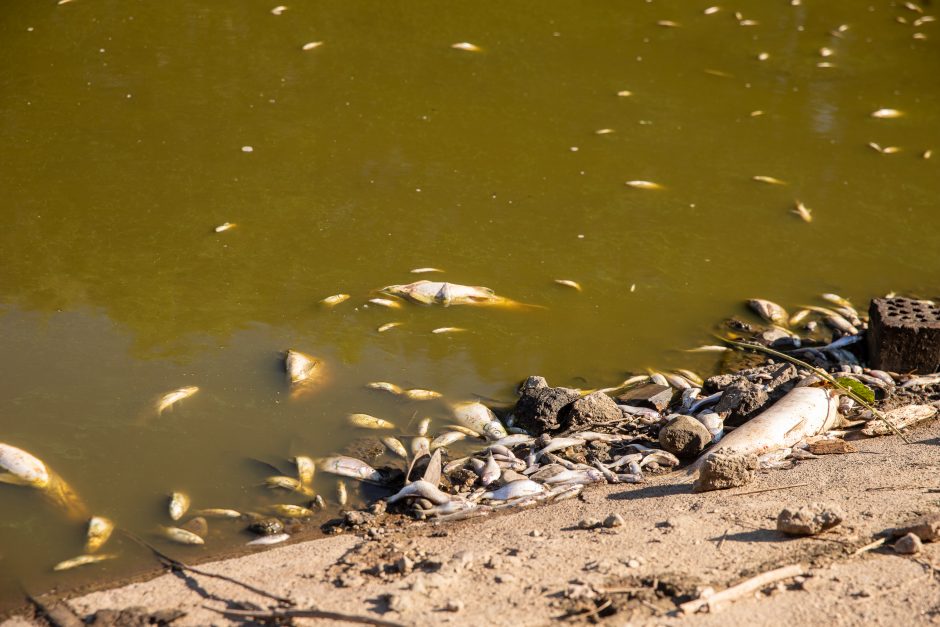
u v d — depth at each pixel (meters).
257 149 9.84
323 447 5.86
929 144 10.81
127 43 11.93
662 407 6.42
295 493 5.42
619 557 4.24
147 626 3.95
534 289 7.82
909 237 8.88
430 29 12.82
